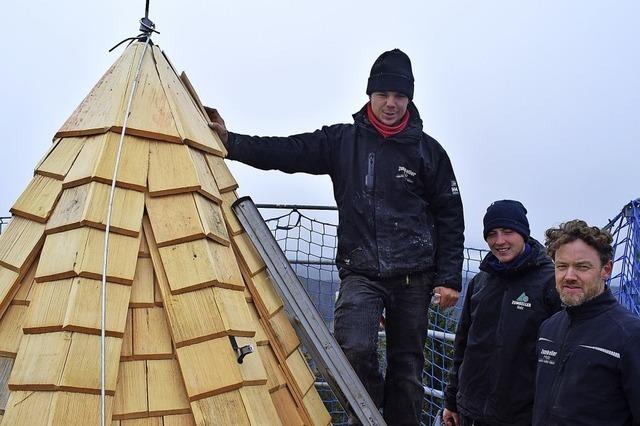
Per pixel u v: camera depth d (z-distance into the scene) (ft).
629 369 13.17
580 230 13.98
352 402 13.55
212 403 11.41
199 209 12.66
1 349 11.78
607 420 13.30
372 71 17.70
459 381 18.11
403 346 17.70
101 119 12.98
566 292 14.05
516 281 17.10
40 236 12.29
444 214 18.11
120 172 12.43
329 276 26.53
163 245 12.23
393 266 17.19
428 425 27.94
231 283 12.51
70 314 11.28
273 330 13.35
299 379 13.42
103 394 10.89
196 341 11.71
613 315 13.74
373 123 17.72
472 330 17.79
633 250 21.48
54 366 10.99
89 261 11.69
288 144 17.49
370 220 17.31
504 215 16.96
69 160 12.87
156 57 14.17
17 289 12.16
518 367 16.80
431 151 17.93
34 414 10.77
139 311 11.87
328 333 13.69
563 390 13.82
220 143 14.85
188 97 14.56
